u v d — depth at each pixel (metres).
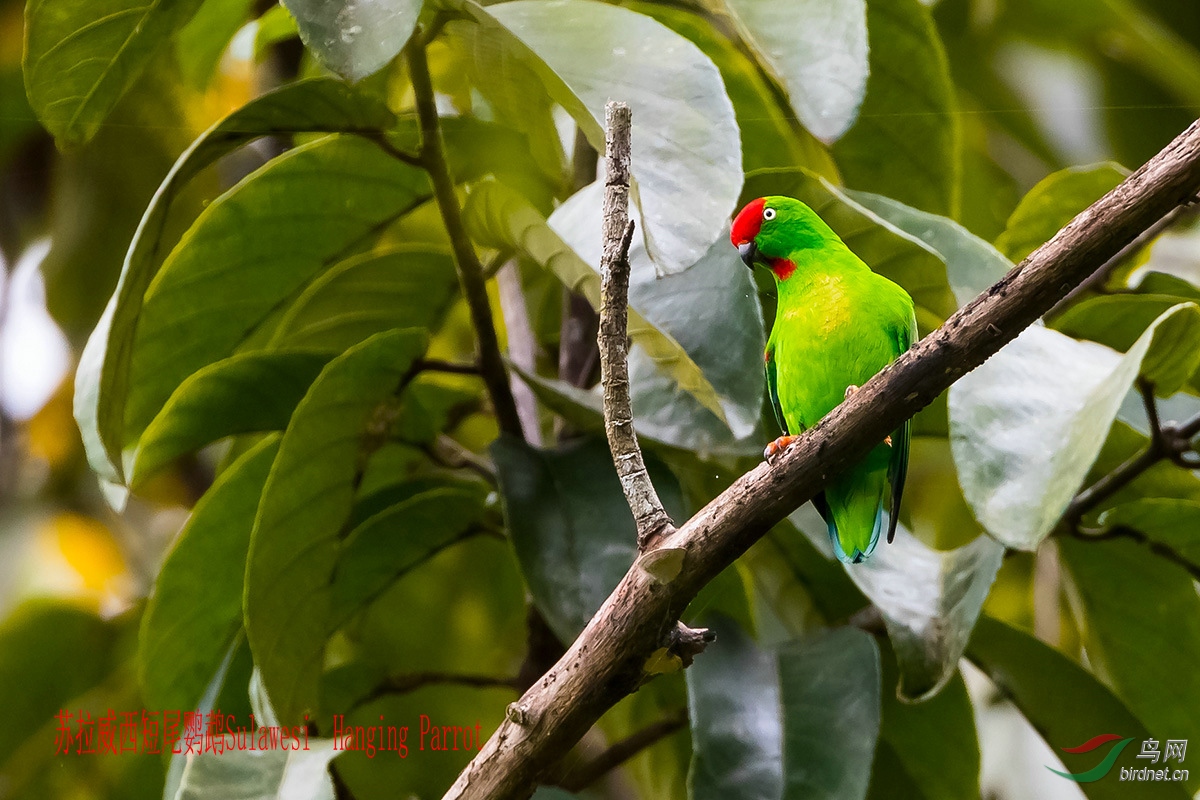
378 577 6.26
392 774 6.88
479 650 7.58
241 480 5.66
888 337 5.61
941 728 5.97
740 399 4.89
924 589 5.46
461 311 8.05
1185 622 6.00
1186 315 4.28
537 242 4.90
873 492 5.46
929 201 6.59
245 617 4.91
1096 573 6.05
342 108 4.70
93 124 4.99
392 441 5.73
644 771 7.59
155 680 6.01
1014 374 4.73
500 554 7.33
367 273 5.93
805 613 6.38
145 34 4.74
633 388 5.56
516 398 6.83
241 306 5.75
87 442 4.51
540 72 4.34
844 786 4.91
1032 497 4.33
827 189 5.35
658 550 3.37
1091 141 9.10
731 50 6.16
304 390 5.59
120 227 8.57
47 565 8.86
